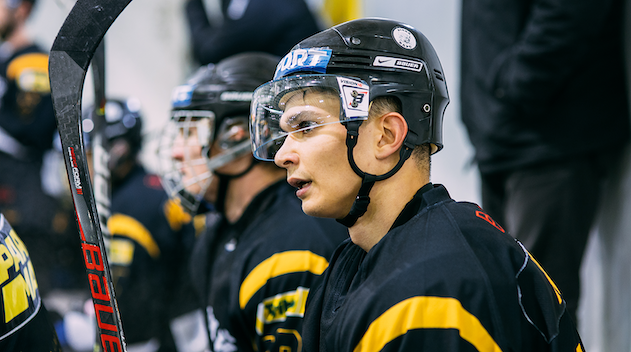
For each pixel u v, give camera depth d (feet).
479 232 2.96
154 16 14.03
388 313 2.79
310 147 3.16
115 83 14.03
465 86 7.13
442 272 2.79
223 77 5.11
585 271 7.26
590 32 5.73
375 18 3.40
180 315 7.46
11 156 10.20
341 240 4.43
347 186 3.17
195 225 7.65
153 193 7.50
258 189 5.06
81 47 3.11
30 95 10.28
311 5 13.17
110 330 3.23
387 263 2.98
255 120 3.44
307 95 3.19
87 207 3.17
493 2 6.50
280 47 9.71
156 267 7.39
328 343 3.06
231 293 4.56
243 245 4.73
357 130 3.11
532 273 2.94
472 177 10.19
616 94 6.12
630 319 6.28
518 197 6.34
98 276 3.21
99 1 3.10
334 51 3.21
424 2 11.33
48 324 3.37
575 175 6.09
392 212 3.24
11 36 10.48
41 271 10.07
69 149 3.14
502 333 2.72
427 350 2.70
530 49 5.91
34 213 10.21
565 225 6.09
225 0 9.94
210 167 5.06
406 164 3.26
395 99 3.21
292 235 4.45
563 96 6.08
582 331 7.36
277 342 4.33
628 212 6.19
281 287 4.33
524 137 6.21
